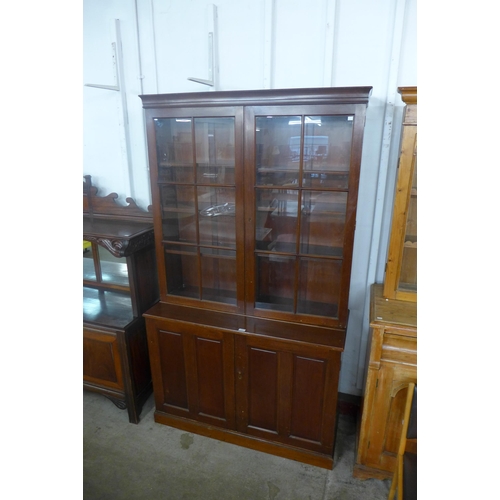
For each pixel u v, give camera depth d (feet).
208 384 6.11
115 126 7.14
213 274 6.41
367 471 5.49
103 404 7.27
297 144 5.25
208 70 6.25
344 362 6.90
